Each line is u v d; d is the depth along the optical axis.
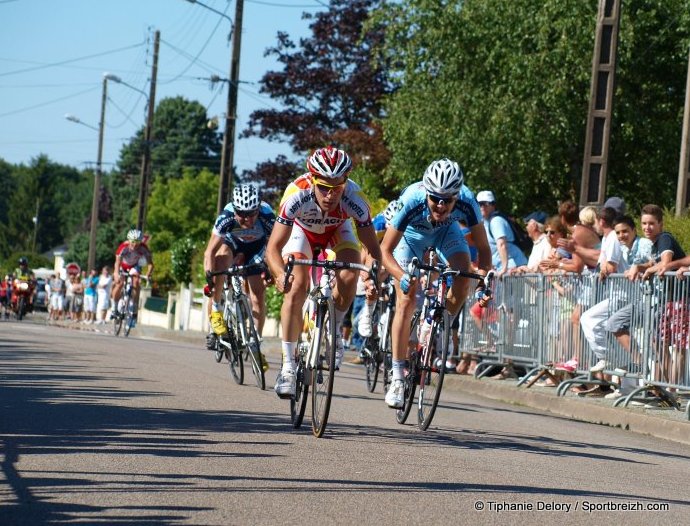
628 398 14.85
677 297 14.28
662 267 14.52
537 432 12.23
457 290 11.95
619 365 15.46
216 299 15.98
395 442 10.17
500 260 19.36
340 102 64.88
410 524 6.66
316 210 11.02
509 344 18.58
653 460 10.59
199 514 6.68
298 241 11.34
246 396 13.66
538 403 16.17
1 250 189.50
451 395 16.73
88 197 168.38
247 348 14.85
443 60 41.66
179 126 130.62
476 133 40.06
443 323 11.17
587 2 37.34
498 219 19.48
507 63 39.78
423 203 11.52
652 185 41.75
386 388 14.96
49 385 14.12
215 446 9.27
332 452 9.27
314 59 64.88
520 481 8.37
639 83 40.72
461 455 9.60
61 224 192.38
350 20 63.97
